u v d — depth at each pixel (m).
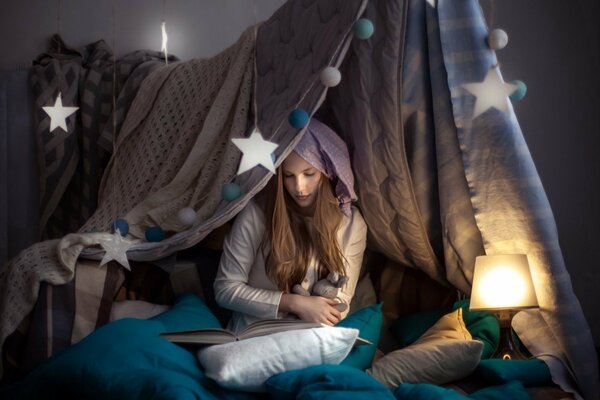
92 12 4.16
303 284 2.47
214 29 4.18
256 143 2.20
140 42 4.17
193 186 2.82
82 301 2.48
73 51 3.99
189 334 2.09
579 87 3.29
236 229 2.52
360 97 2.48
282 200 2.46
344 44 2.37
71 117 3.74
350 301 2.70
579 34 3.29
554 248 2.37
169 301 2.69
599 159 3.25
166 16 4.18
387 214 2.64
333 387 1.75
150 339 2.07
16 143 3.86
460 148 2.41
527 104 3.42
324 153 2.46
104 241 2.52
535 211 2.36
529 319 2.45
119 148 3.37
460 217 2.52
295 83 2.52
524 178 2.36
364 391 1.74
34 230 3.86
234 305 2.43
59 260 2.49
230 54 2.95
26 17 4.12
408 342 2.57
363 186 2.61
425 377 2.16
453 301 2.79
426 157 2.53
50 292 2.45
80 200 3.76
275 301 2.37
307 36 2.55
